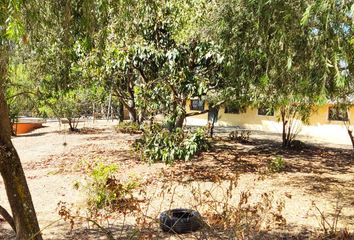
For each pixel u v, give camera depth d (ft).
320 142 56.03
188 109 80.12
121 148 44.14
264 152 43.39
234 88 28.91
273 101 25.67
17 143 51.88
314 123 65.62
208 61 31.96
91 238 16.35
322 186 27.22
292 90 14.43
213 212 17.66
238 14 14.89
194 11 28.12
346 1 10.27
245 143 51.03
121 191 20.16
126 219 18.35
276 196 24.02
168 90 33.42
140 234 14.35
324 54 11.39
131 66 33.86
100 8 10.82
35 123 74.84
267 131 70.44
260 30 13.39
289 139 47.93
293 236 16.06
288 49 12.59
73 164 35.14
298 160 38.73
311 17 11.39
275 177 29.94
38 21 9.30
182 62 32.35
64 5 9.93
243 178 29.27
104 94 47.01
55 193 25.11
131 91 48.29
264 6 12.78
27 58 11.76
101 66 32.68
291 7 12.01
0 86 9.34
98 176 21.57
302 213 20.27
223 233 13.51
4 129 9.53
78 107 66.13
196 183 26.71
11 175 9.53
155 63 32.94
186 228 15.74
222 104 37.14
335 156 42.39
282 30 12.43
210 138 50.31
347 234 15.85
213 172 30.48
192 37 30.04
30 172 32.60
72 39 11.04
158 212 17.66
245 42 15.51
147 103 33.12
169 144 31.63
